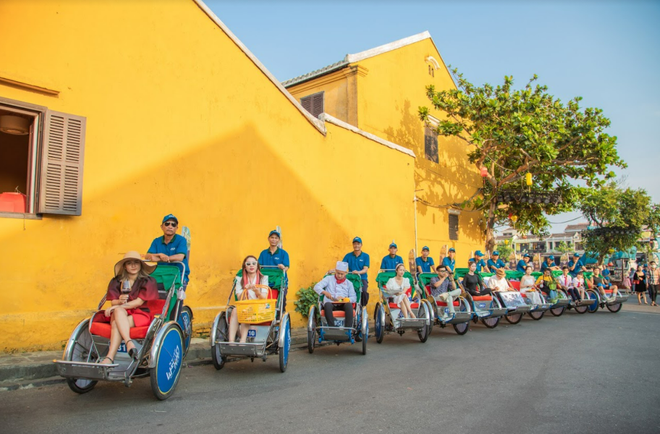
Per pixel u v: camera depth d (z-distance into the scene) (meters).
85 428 3.95
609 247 31.95
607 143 15.81
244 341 5.99
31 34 6.40
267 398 4.99
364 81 14.77
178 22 8.18
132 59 7.48
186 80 8.23
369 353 7.82
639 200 31.09
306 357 7.43
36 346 6.19
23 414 4.27
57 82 6.59
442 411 4.60
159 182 7.70
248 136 9.28
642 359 7.34
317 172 11.07
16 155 8.67
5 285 6.04
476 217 21.05
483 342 9.02
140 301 4.97
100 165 6.98
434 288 10.09
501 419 4.38
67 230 6.61
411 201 14.92
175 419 4.25
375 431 4.02
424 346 8.55
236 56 9.16
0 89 6.07
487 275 11.87
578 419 4.40
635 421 4.38
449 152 19.36
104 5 7.20
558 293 14.22
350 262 9.69
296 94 16.27
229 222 8.76
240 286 6.48
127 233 7.23
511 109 15.95
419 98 17.61
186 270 6.17
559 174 17.86
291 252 10.13
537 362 7.04
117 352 4.79
